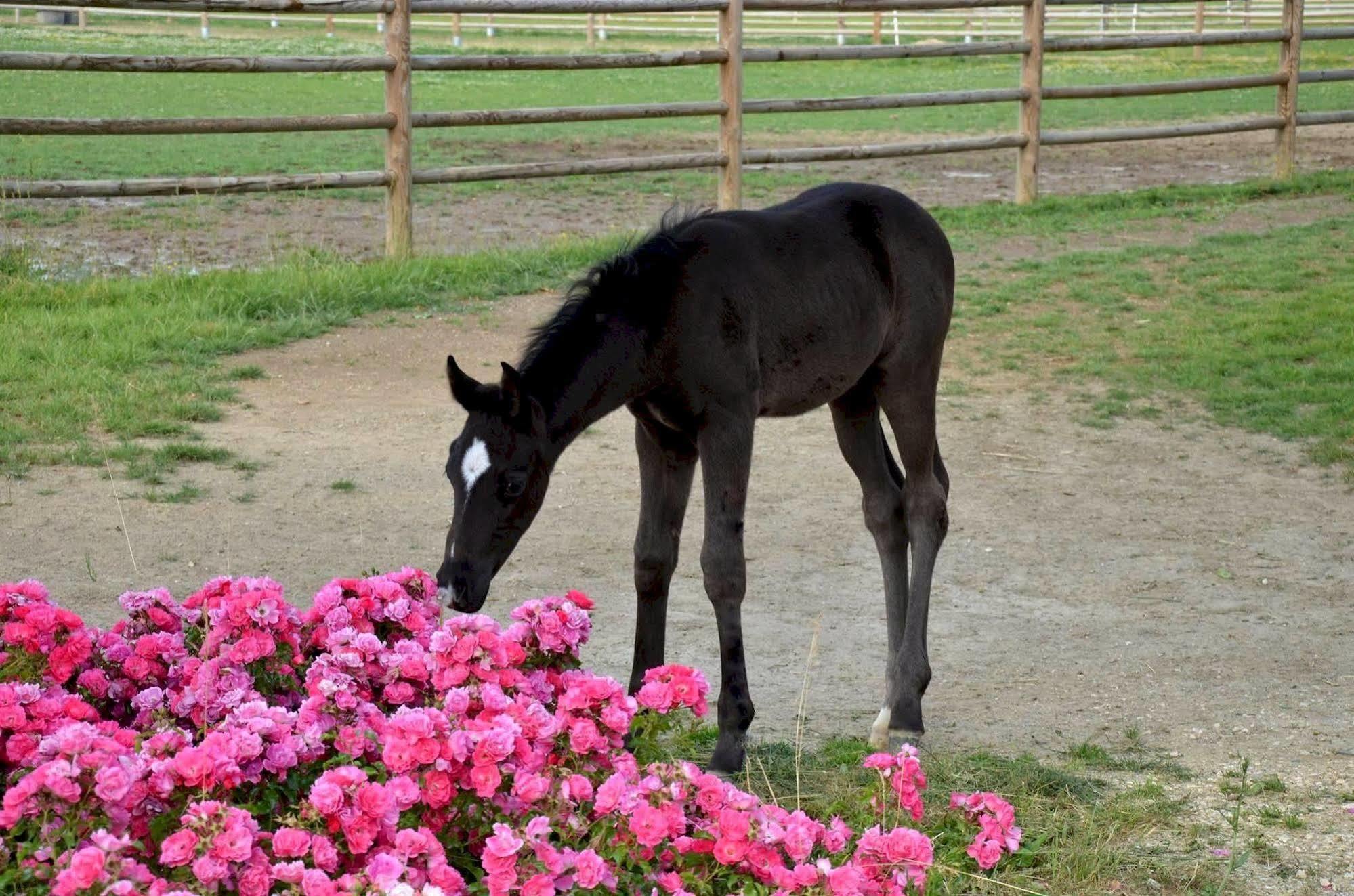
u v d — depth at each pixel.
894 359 4.73
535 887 2.71
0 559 5.69
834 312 4.41
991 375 8.82
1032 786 4.07
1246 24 31.34
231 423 7.60
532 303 10.01
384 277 10.10
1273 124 14.61
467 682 3.38
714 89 24.06
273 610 3.61
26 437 7.07
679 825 2.95
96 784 2.74
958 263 11.30
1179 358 8.97
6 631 3.52
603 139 18.59
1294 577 5.96
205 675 3.45
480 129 19.45
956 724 4.59
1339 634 5.37
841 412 4.82
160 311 9.22
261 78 24.78
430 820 3.03
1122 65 28.17
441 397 8.16
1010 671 5.04
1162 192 13.90
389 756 2.94
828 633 5.36
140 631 3.82
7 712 3.10
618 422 8.13
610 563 6.00
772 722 4.58
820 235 4.48
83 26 30.84
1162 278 10.72
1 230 11.52
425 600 3.92
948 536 6.41
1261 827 3.89
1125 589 5.82
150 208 13.37
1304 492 6.99
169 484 6.66
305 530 6.18
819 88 24.28
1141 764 4.28
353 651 3.44
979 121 20.64
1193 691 4.86
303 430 7.54
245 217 13.10
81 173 14.60
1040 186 15.27
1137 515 6.69
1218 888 3.54
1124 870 3.64
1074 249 11.80
